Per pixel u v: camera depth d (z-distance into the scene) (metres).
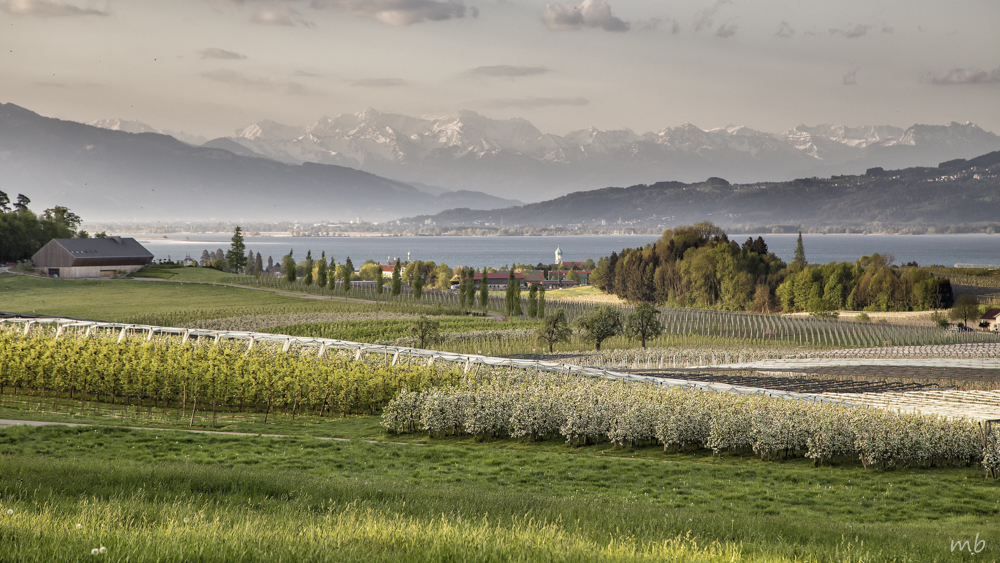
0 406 46.47
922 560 18.61
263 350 65.19
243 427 44.09
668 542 17.94
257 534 14.85
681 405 42.09
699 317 147.12
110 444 35.34
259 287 169.62
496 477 32.22
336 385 51.09
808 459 38.12
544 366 64.81
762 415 39.66
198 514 17.17
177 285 163.88
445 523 17.27
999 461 33.59
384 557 13.62
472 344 101.81
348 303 147.12
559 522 20.33
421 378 54.62
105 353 53.19
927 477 33.91
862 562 17.39
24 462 25.38
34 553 12.33
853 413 39.72
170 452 34.59
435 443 41.72
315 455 35.28
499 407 42.72
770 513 27.47
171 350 56.75
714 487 31.38
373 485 27.06
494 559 14.03
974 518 27.12
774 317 149.62
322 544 14.24
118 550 12.59
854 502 29.38
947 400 60.44
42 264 171.38
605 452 39.75
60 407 48.06
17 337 61.56
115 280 167.62
